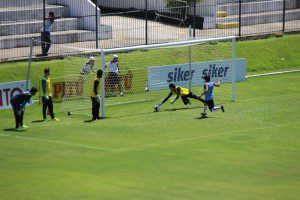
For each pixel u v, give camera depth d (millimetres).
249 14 147375
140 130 90000
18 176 71750
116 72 107750
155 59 118438
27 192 67000
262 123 92938
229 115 97375
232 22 141375
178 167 74625
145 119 95875
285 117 96062
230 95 110000
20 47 121812
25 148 82000
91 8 128875
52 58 115625
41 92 96438
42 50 115438
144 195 66062
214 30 137125
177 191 67188
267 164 75562
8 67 110000
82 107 103125
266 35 136250
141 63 117062
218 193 66688
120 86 108750
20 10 128750
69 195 66125
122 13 129000
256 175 72125
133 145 83125
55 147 82375
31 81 109250
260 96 109625
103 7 146625
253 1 150125
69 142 84562
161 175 71938
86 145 83250
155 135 87562
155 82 112000
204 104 96938
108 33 129125
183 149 81250
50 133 88812
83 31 128375
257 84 118625
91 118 97000
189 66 111875
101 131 89750
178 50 120688
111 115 98500
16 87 101562
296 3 156000
